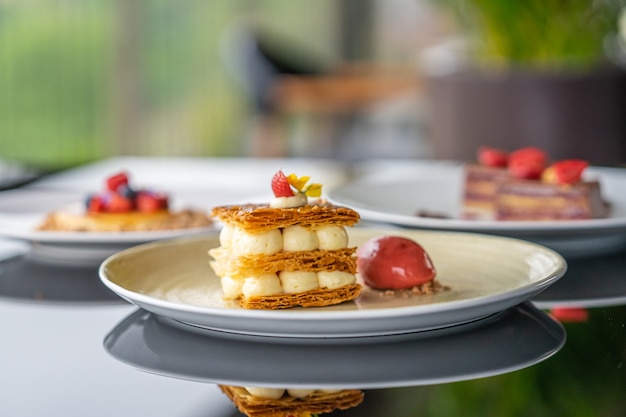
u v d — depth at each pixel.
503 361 0.60
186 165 1.32
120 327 0.66
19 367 0.60
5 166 1.32
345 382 0.58
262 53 3.33
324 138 3.92
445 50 2.66
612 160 1.86
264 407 0.56
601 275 0.76
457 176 1.11
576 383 0.58
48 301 0.71
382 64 4.90
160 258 0.75
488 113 1.88
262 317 0.62
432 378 0.58
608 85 1.83
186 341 0.64
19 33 4.14
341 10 4.88
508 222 0.83
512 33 2.00
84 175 1.20
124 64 4.24
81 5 4.16
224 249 0.71
